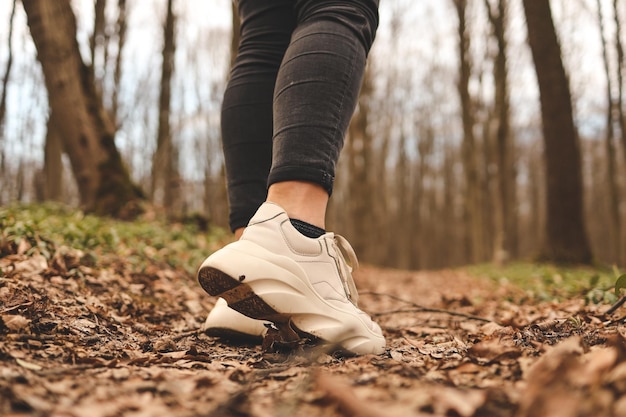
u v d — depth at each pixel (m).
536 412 0.83
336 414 0.90
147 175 25.00
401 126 36.62
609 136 16.20
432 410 0.89
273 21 1.90
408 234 39.75
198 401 1.01
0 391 0.94
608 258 35.56
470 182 18.67
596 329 1.67
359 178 18.45
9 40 16.44
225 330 1.84
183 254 5.29
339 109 1.54
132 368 1.29
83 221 5.04
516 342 1.58
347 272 1.68
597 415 0.79
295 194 1.53
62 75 7.72
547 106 9.95
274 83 1.91
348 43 1.57
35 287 2.03
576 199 9.84
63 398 0.97
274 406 0.95
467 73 18.53
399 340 1.96
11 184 21.66
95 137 7.88
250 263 1.42
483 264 16.62
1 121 16.81
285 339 1.54
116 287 2.81
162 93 14.90
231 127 1.93
